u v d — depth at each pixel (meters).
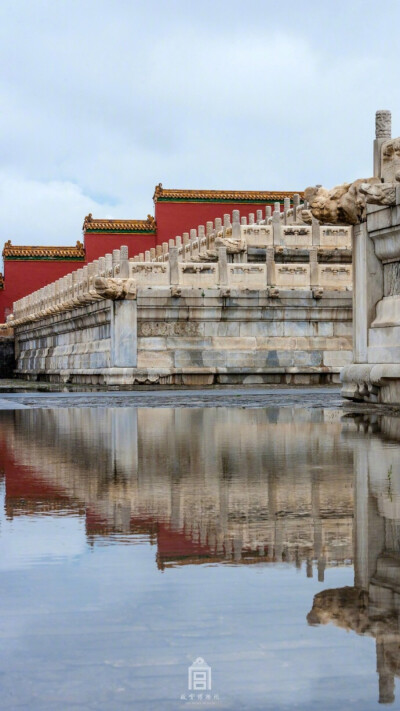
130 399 24.25
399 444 10.57
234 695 2.94
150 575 4.41
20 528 5.63
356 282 18.53
